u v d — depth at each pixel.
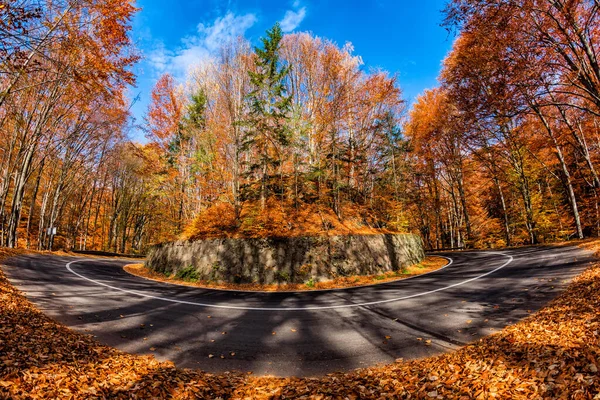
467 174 31.67
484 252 22.83
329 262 16.19
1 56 7.58
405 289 11.98
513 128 21.34
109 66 12.03
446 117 22.47
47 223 33.78
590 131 21.50
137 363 4.98
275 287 14.61
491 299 8.75
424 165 31.17
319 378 4.77
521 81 8.65
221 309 9.60
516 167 24.52
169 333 6.99
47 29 10.06
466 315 7.59
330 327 7.57
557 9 8.66
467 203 36.47
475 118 10.30
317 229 17.89
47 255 20.66
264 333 7.19
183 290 13.15
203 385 4.38
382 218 24.62
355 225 20.34
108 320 7.57
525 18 8.61
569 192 20.72
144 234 45.75
